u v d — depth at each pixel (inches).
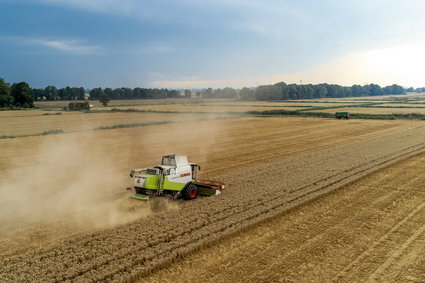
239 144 1457.9
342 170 873.5
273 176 827.4
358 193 689.6
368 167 910.4
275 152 1235.9
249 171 895.7
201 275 383.2
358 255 424.5
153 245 449.7
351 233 491.2
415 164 956.6
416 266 396.8
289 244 457.7
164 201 599.5
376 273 382.0
